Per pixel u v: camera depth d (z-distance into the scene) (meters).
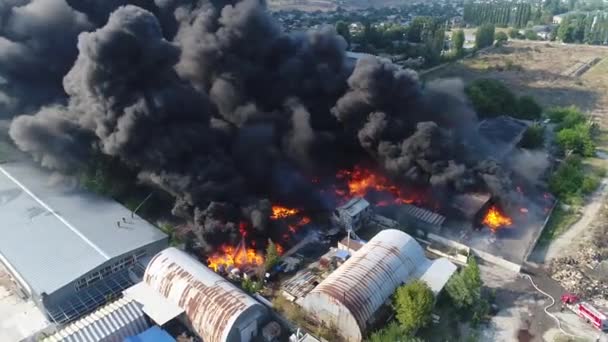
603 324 29.47
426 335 28.95
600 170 51.78
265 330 28.44
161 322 27.61
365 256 31.86
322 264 35.47
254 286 32.28
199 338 28.16
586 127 59.25
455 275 31.59
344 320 28.02
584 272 35.41
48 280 30.34
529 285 33.91
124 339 27.00
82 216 37.81
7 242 34.09
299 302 30.95
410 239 34.00
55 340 25.75
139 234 35.88
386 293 29.73
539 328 29.86
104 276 32.62
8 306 30.66
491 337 29.05
